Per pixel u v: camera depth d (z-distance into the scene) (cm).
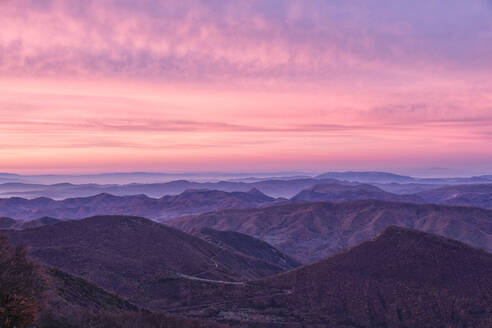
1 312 2078
